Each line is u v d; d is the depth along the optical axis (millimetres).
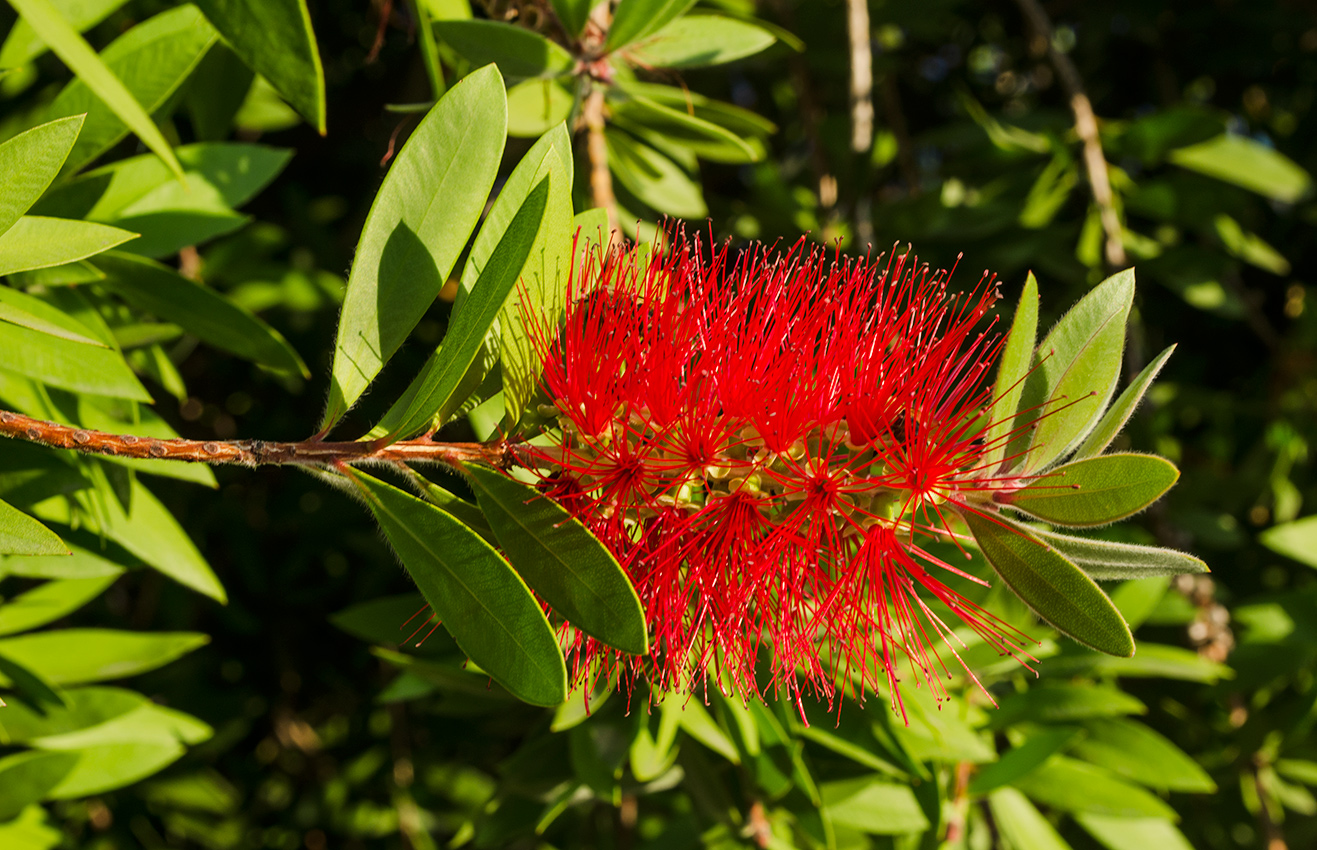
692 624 238
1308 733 406
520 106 314
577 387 232
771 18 484
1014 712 340
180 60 286
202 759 523
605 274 238
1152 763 351
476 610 217
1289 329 550
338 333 229
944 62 614
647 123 330
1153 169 507
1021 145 439
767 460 233
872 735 308
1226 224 450
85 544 300
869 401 234
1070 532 340
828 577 239
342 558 574
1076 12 555
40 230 230
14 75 365
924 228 441
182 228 307
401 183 233
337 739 622
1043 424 242
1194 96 574
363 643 565
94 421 294
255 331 296
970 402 236
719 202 474
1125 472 222
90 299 304
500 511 224
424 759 596
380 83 574
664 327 234
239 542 525
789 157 559
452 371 217
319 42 559
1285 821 450
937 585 240
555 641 211
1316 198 529
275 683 568
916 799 321
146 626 499
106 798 495
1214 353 572
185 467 297
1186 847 359
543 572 218
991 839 375
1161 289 542
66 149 220
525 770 333
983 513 231
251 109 425
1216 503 465
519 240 211
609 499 234
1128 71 575
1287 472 451
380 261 232
